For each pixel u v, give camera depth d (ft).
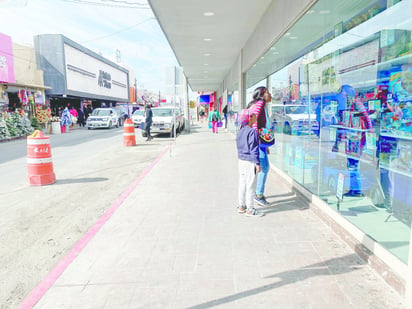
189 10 23.86
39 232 14.39
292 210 15.31
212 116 62.34
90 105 128.47
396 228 10.82
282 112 22.33
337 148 14.38
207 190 19.54
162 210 16.05
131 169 27.99
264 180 15.81
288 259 10.50
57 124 69.05
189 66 53.93
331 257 10.53
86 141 52.16
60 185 22.62
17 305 9.18
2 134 56.29
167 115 56.90
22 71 74.64
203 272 9.94
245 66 36.63
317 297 8.41
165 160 30.86
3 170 28.86
